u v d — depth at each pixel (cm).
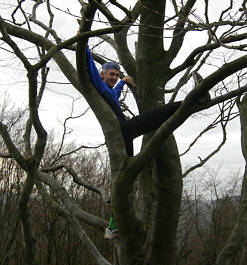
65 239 1218
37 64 264
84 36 258
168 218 327
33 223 1152
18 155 305
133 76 393
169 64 358
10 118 1365
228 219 1459
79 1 379
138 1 367
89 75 316
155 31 340
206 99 277
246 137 364
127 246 332
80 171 1330
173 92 490
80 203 1263
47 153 1320
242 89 281
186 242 1479
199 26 286
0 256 1041
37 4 478
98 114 310
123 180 288
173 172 323
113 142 301
